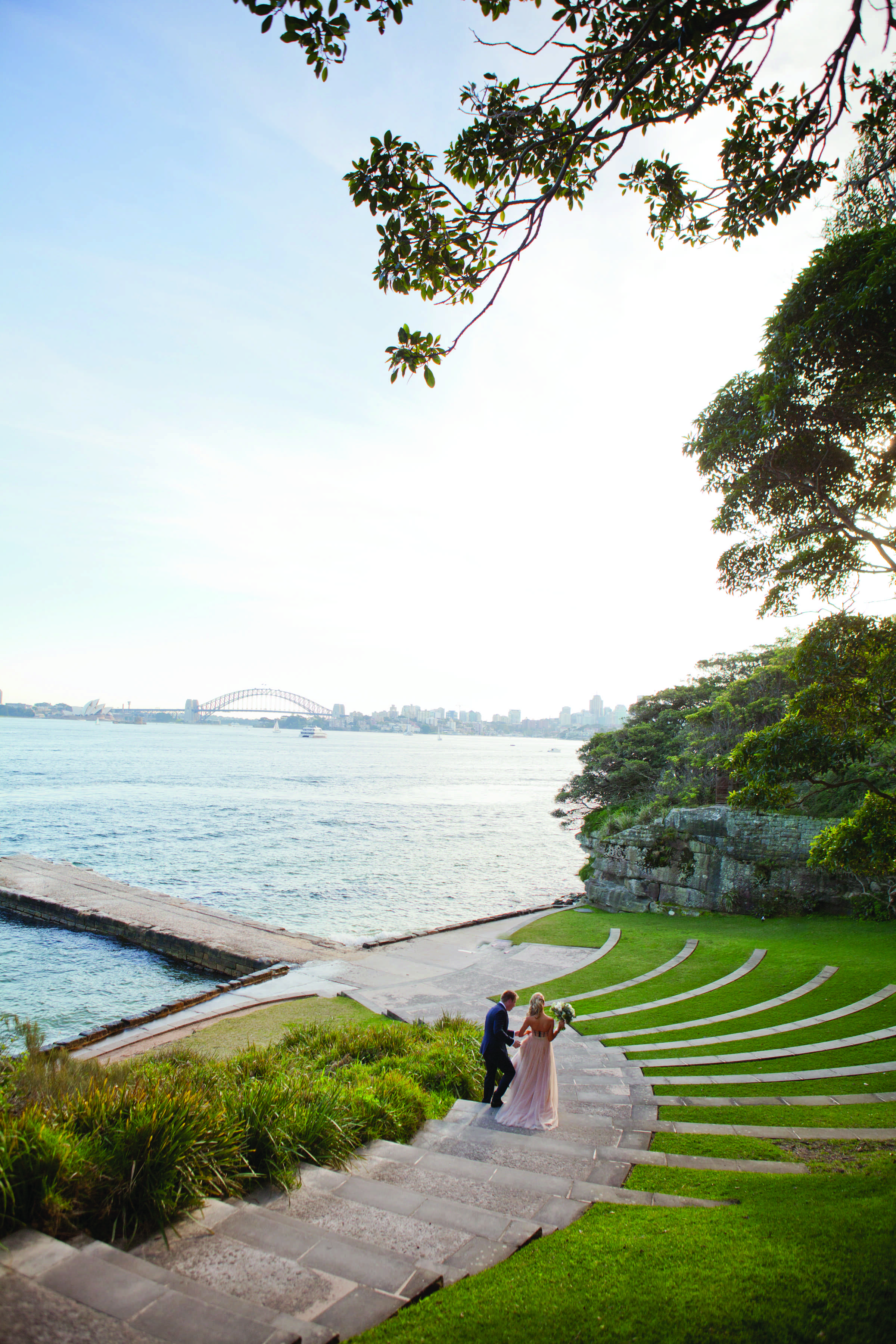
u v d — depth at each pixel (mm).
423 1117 8680
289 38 5512
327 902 39750
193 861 50312
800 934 22828
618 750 45781
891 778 24297
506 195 6793
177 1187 5012
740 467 12039
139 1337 3227
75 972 26391
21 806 75938
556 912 31984
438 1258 4746
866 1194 5488
